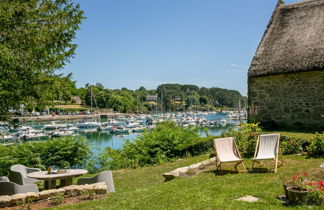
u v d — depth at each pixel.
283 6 19.59
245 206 5.64
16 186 7.49
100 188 7.76
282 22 18.62
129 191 8.22
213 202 5.99
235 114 94.94
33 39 8.57
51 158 13.48
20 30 8.49
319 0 18.02
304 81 15.85
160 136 15.41
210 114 117.88
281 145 11.67
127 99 126.88
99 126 53.72
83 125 58.72
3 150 13.07
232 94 168.00
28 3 8.94
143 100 154.00
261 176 8.18
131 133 46.62
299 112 16.05
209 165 10.84
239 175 8.55
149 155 14.62
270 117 17.17
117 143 36.53
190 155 14.73
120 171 12.98
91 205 6.59
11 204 6.89
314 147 10.45
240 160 9.10
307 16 17.64
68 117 82.94
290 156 10.84
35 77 9.20
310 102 15.65
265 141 9.61
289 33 17.53
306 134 13.37
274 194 6.39
